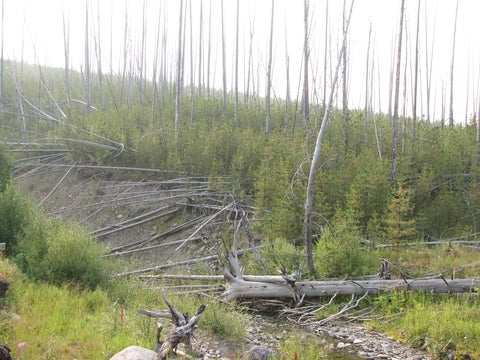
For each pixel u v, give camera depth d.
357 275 13.62
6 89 36.31
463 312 11.03
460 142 19.81
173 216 20.48
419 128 22.27
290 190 16.84
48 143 26.12
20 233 14.45
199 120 25.27
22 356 7.68
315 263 14.32
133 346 7.68
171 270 16.83
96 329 9.29
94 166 22.81
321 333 11.37
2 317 9.09
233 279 13.10
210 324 10.39
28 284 11.45
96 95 36.50
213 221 19.14
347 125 20.67
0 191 17.02
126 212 21.69
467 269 13.47
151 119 25.70
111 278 13.07
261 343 10.36
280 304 13.10
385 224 16.52
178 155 22.02
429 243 16.08
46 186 24.70
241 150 20.66
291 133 22.20
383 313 12.18
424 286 12.47
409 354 10.05
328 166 18.50
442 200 17.42
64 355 8.02
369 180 16.98
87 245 13.04
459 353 9.66
